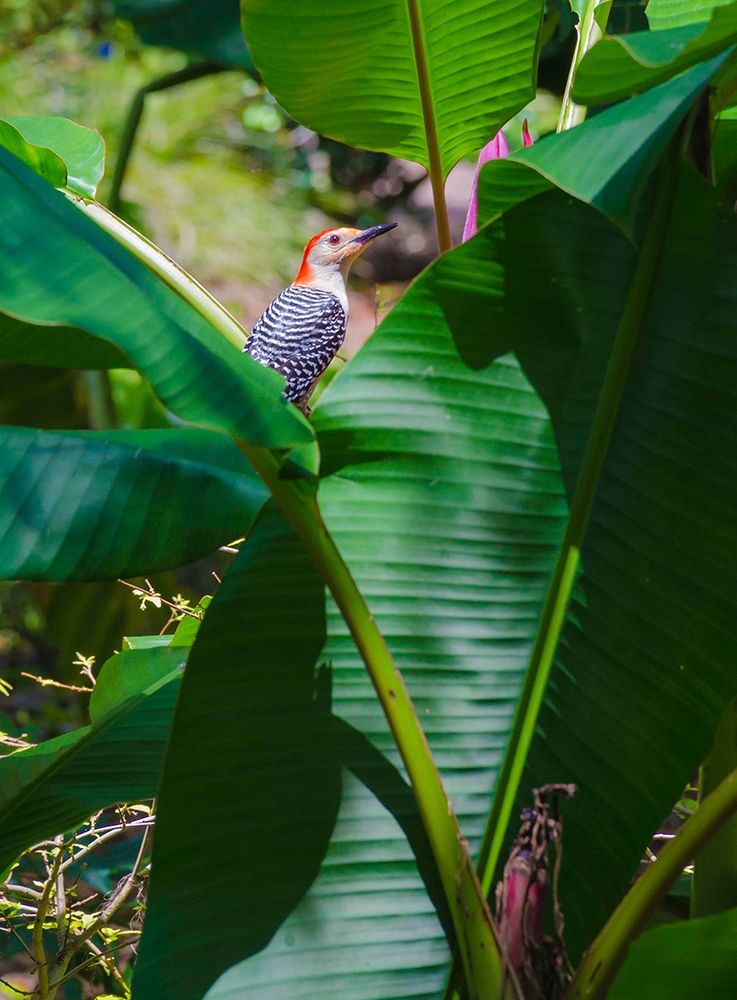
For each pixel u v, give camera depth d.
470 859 1.23
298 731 1.32
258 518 1.27
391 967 1.31
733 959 1.16
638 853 1.33
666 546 1.33
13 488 1.24
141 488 1.26
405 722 1.21
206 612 1.32
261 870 1.32
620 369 1.33
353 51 1.38
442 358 1.33
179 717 1.32
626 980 1.19
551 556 1.33
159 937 1.30
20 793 1.39
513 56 1.38
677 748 1.33
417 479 1.33
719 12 1.10
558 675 1.33
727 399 1.33
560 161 1.15
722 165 1.42
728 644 1.33
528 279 1.33
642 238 1.34
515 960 1.17
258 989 1.29
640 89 1.30
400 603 1.32
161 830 1.32
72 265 1.14
